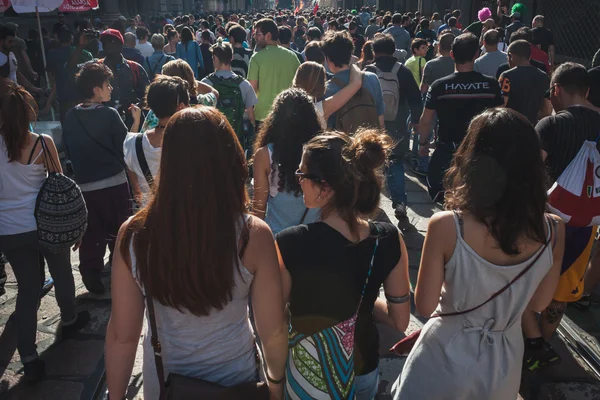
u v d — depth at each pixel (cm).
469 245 170
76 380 305
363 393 192
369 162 169
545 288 186
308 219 262
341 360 173
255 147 270
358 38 1198
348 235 171
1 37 747
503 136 165
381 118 442
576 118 286
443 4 1925
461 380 176
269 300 156
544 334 304
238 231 150
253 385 158
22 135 282
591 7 1187
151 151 288
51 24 2034
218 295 149
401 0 2909
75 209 299
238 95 492
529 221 165
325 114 378
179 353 158
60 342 340
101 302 389
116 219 388
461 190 170
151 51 907
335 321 171
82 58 654
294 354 175
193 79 410
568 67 292
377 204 174
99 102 370
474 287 172
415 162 709
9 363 321
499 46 803
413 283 408
